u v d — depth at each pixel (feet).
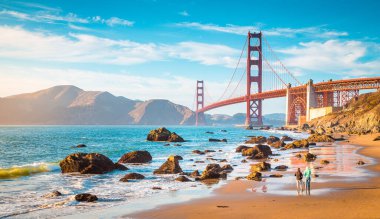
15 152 195.62
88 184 89.76
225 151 200.34
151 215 58.29
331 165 123.34
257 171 106.93
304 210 58.75
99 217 57.36
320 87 626.64
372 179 91.50
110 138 359.66
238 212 58.95
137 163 139.44
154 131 302.66
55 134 466.70
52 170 115.24
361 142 255.91
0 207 64.54
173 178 98.94
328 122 512.63
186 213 59.21
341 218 53.06
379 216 53.52
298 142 221.46
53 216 58.18
